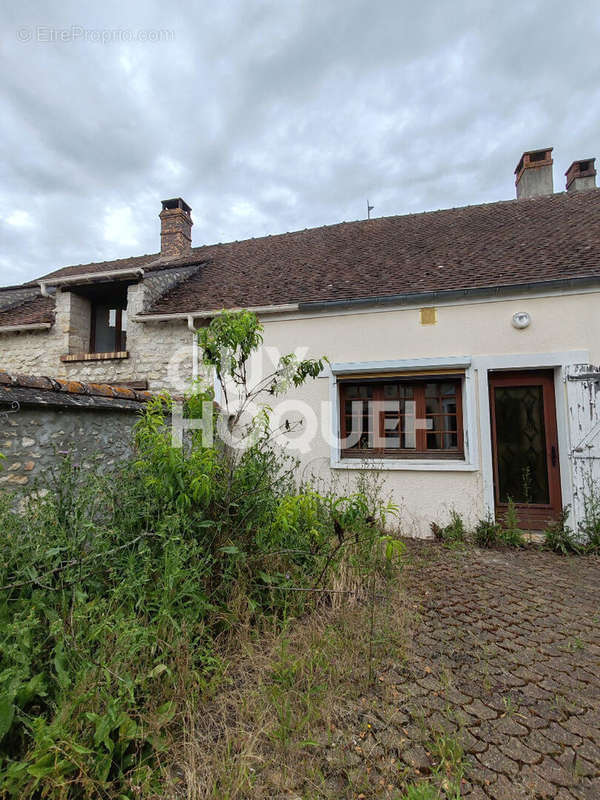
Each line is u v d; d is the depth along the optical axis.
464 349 5.57
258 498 3.05
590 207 7.40
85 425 3.65
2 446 2.96
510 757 1.76
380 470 5.73
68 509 2.56
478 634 2.80
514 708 2.05
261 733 1.86
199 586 2.53
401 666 2.41
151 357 7.10
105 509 2.79
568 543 4.76
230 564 2.78
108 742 1.56
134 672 1.92
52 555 2.17
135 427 3.24
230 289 7.34
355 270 6.97
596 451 4.98
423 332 5.75
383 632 2.65
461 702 2.11
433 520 5.52
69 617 1.94
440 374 5.68
